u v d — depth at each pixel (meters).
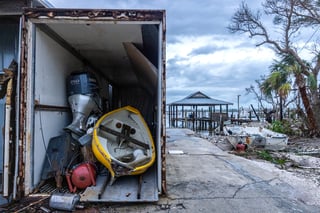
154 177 3.88
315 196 3.54
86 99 4.36
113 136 4.22
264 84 14.07
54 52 4.02
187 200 3.28
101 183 3.54
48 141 3.76
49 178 3.57
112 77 8.48
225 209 3.04
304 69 12.48
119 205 3.07
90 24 3.47
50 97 3.86
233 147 8.78
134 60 5.78
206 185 3.93
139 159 3.81
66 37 4.20
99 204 3.05
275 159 6.59
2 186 3.25
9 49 3.68
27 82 3.20
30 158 3.25
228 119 22.11
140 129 4.33
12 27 3.68
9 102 3.15
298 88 12.53
